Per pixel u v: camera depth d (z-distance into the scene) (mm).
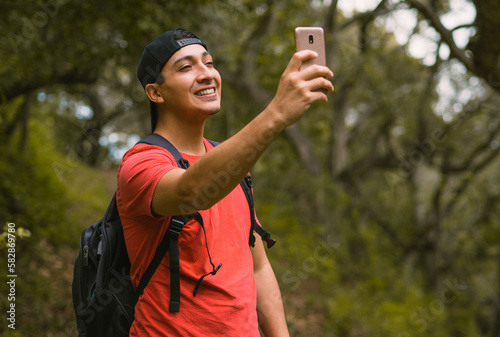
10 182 7785
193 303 1464
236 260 1552
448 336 13766
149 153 1430
